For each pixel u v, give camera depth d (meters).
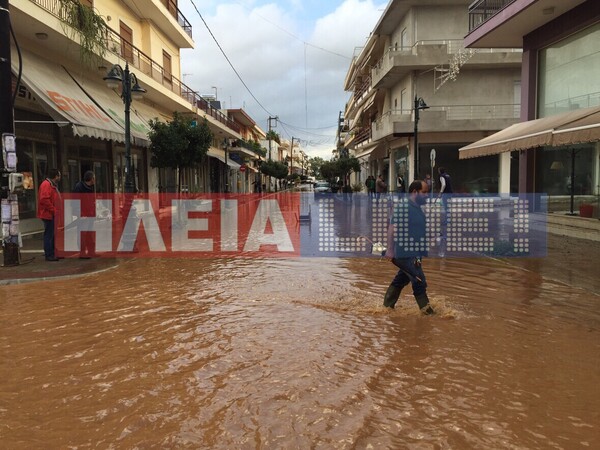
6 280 7.62
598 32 11.34
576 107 12.27
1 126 8.49
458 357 4.31
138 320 5.55
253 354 4.42
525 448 2.86
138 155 22.47
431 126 23.44
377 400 3.48
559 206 13.12
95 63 15.91
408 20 24.88
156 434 3.05
